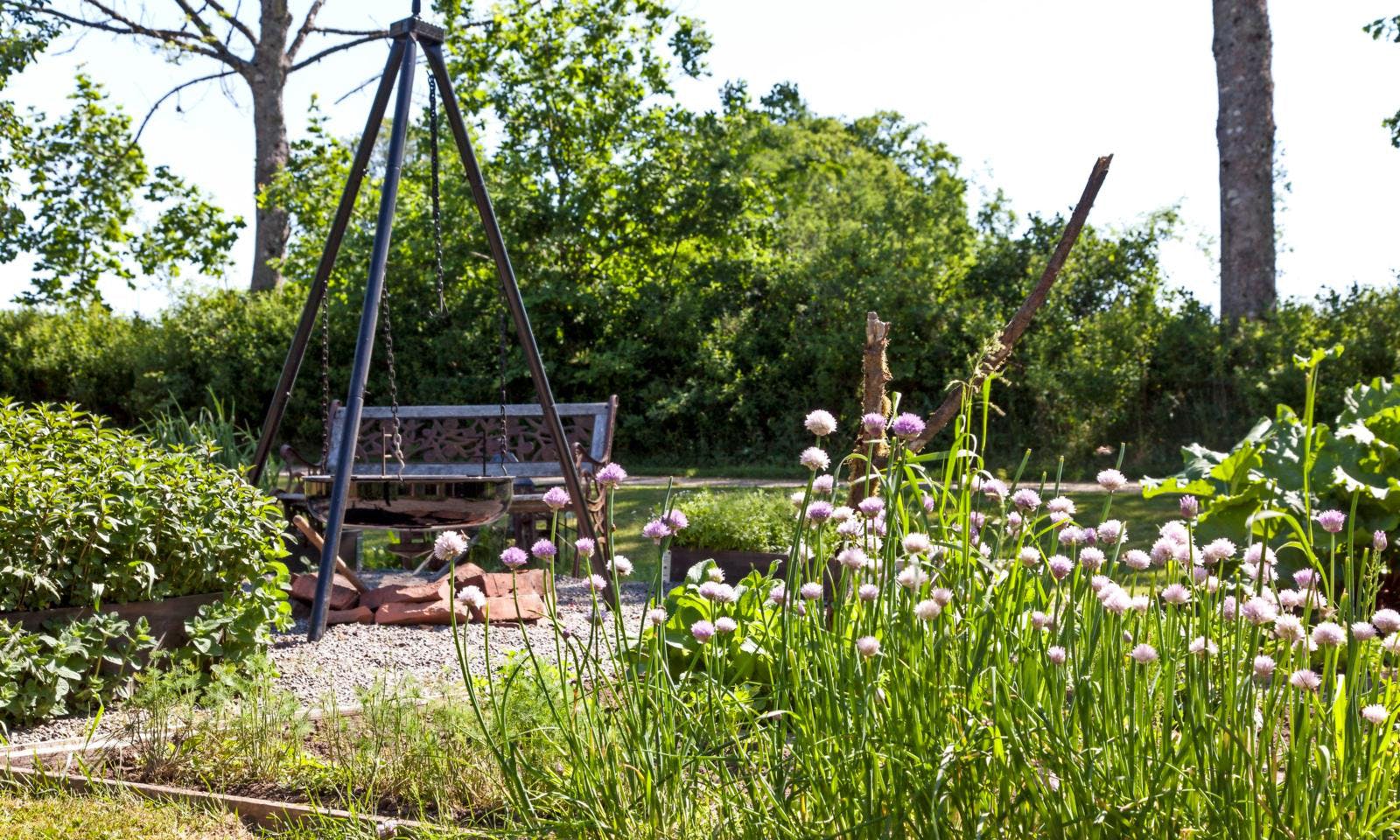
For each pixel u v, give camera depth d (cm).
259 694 388
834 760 232
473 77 2141
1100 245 1914
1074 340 1794
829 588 356
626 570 279
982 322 1817
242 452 885
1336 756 216
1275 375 1558
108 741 369
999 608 246
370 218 2055
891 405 271
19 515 405
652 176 2091
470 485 683
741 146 2175
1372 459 491
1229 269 1670
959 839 223
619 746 266
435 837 273
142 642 421
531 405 901
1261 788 217
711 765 262
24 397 2311
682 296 2025
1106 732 222
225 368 2094
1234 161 1645
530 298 1991
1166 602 246
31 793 325
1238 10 1627
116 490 446
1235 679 219
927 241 1989
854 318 1895
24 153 2348
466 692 397
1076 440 1714
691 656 376
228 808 315
